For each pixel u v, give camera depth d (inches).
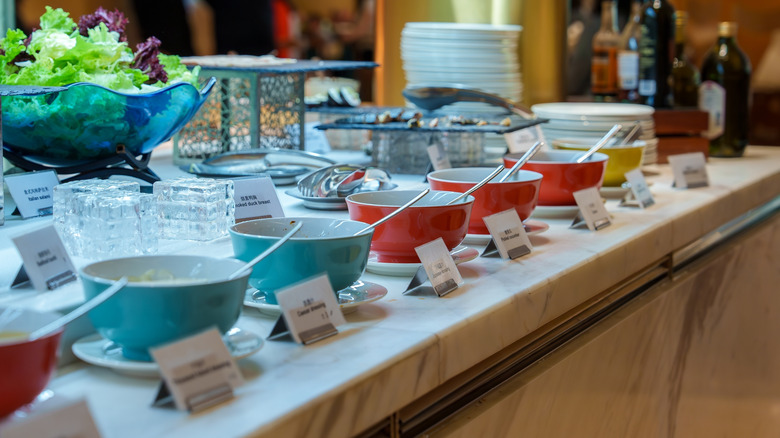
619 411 56.9
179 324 28.8
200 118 72.1
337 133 89.5
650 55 91.8
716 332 74.9
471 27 84.4
